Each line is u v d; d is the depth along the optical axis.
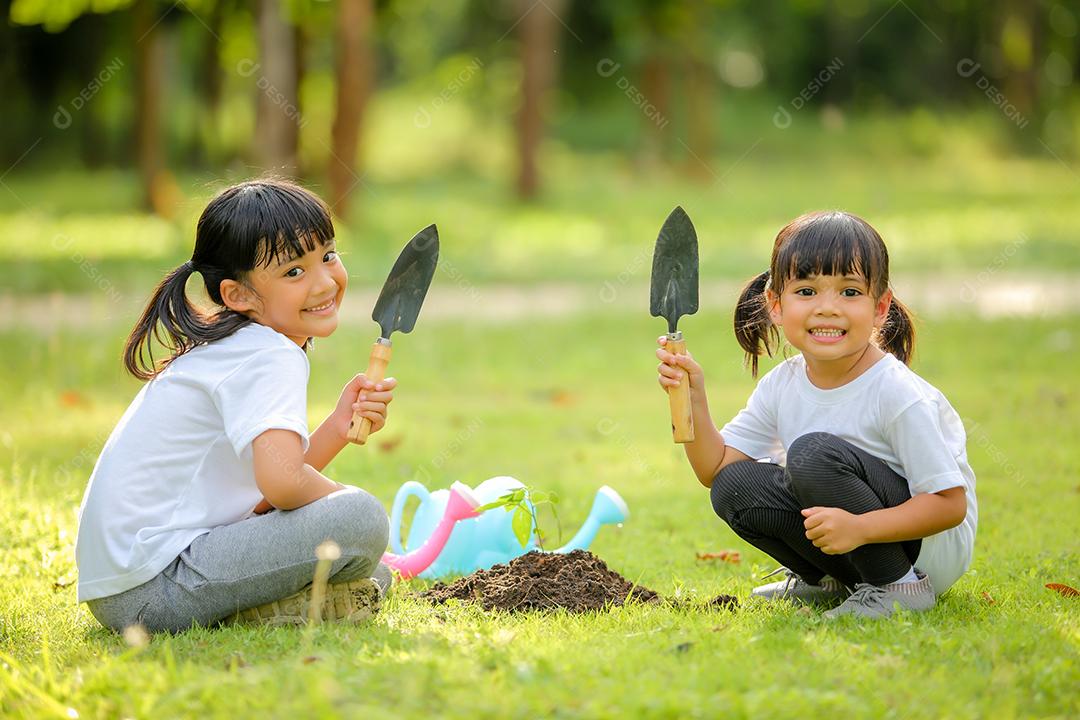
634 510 7.09
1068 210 29.41
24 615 4.96
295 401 4.48
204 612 4.56
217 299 4.77
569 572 5.14
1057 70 53.12
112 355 12.16
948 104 52.38
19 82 40.22
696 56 40.62
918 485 4.64
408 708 3.49
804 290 4.70
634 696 3.58
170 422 4.58
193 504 4.61
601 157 46.03
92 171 42.50
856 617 4.59
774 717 3.48
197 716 3.52
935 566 4.88
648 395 11.52
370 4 24.58
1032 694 3.80
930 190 34.81
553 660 3.94
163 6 28.00
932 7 52.62
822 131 48.00
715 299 18.42
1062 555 5.84
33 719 3.57
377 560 4.70
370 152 43.19
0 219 27.22
